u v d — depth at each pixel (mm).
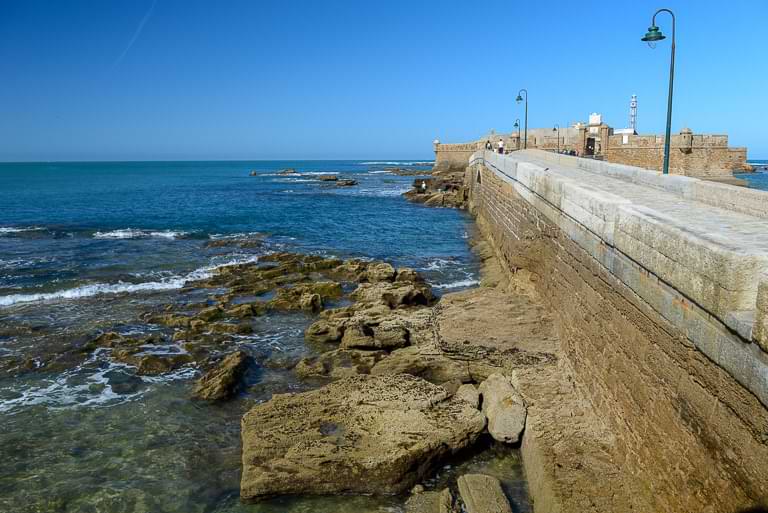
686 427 5691
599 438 8219
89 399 11820
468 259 27266
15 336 15344
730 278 4785
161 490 8820
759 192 9805
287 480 8453
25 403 11609
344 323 15477
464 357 11828
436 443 8867
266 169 187750
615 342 7918
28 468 9367
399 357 12531
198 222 41656
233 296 19625
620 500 6910
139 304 18609
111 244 30547
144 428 10672
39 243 30672
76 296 19578
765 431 4320
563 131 51906
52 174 138875
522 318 12945
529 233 15742
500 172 24656
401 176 114938
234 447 10031
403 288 18672
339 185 85188
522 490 8438
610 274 8203
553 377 10445
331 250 29719
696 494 5434
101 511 8352
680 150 32375
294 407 10133
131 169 187250
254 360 13891
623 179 16359
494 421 9508
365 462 8508
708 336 5215
